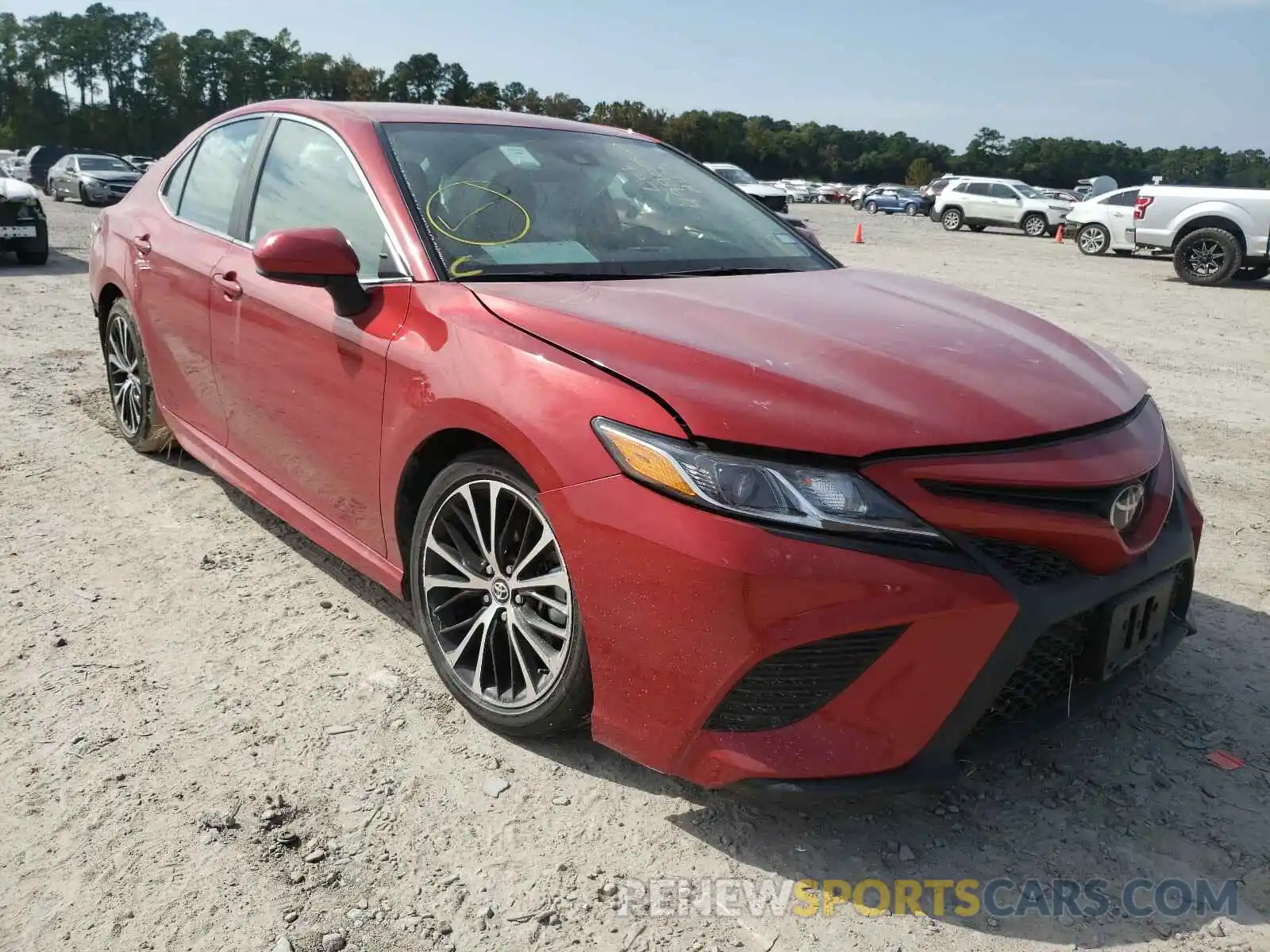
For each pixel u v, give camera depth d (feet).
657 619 6.45
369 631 9.97
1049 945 6.17
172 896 6.40
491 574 8.00
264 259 8.30
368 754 7.95
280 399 10.11
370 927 6.19
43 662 9.19
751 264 10.05
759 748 6.34
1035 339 8.42
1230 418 20.07
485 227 9.20
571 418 6.90
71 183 82.23
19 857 6.73
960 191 98.32
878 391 6.72
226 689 8.85
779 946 6.13
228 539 12.12
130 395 14.74
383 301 8.72
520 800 7.42
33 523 12.40
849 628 6.06
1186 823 7.31
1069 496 6.59
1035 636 6.31
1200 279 47.52
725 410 6.45
